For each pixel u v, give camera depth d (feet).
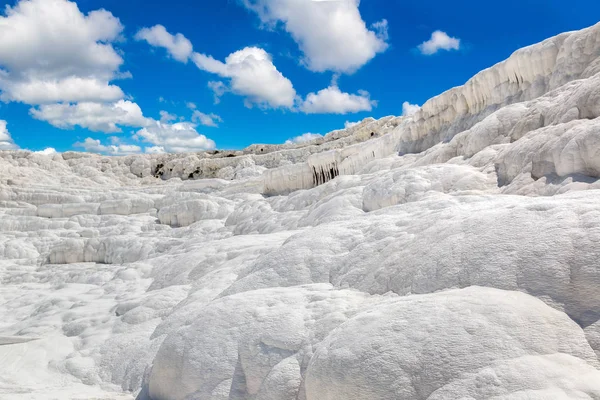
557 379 8.73
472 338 10.05
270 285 19.69
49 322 29.55
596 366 9.11
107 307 31.01
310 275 19.42
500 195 23.97
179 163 123.34
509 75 40.78
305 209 45.19
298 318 14.71
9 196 85.46
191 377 14.76
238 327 15.34
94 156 132.26
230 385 13.97
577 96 25.70
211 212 67.31
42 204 83.82
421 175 31.96
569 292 10.68
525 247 12.21
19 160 118.93
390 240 18.30
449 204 23.56
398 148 55.16
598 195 13.87
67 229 73.00
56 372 22.65
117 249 57.26
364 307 14.24
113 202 79.82
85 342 25.16
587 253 11.02
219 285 25.30
